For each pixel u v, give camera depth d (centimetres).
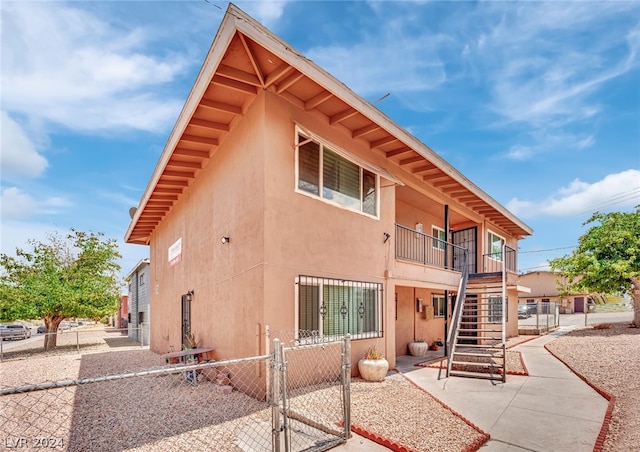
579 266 1565
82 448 427
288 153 671
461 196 1209
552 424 505
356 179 825
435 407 565
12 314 1667
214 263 823
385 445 427
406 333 1188
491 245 1524
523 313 2939
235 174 732
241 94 671
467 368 886
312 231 698
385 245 877
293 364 632
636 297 1484
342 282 748
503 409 570
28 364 1112
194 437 449
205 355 832
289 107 683
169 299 1227
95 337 2367
